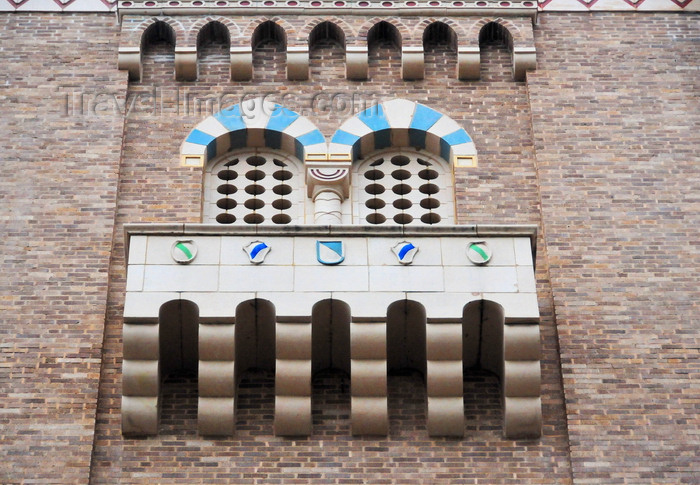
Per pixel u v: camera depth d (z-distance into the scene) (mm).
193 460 19859
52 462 19672
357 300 20078
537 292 21438
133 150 22719
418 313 20188
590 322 21031
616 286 21375
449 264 20312
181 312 20125
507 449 20016
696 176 22516
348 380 20641
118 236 21828
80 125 22875
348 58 23734
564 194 22266
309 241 20422
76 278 21281
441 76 23797
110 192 22125
